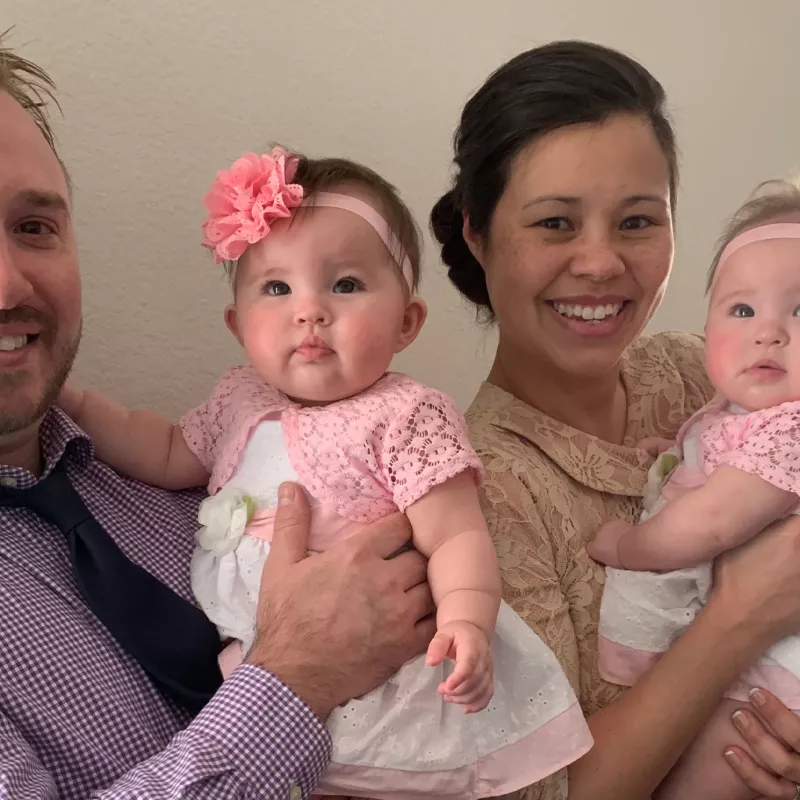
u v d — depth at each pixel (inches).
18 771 31.5
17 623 36.0
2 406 38.3
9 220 39.2
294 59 59.5
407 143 64.6
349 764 34.8
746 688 39.5
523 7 66.7
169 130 56.1
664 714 37.8
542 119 41.8
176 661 37.8
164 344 58.0
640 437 49.0
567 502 42.3
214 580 39.5
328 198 38.7
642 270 43.3
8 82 41.8
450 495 37.1
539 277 42.8
